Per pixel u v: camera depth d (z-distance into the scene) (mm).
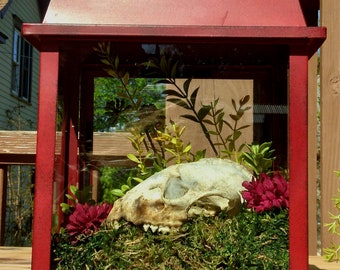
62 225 1331
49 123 1262
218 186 1352
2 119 9422
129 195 1368
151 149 1462
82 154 1427
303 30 1229
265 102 1390
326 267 1734
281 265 1255
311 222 2082
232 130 1453
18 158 2623
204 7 1279
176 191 1337
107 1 1291
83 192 1411
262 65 1381
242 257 1271
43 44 1266
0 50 9250
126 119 1450
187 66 1404
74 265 1295
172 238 1306
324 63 2072
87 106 1430
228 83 1426
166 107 1458
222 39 1240
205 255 1287
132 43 1276
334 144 2047
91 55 1354
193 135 1480
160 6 1283
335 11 2070
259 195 1335
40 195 1255
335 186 2037
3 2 9125
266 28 1233
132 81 1434
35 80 11305
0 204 2777
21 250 2166
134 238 1322
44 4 11820
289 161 1236
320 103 2088
